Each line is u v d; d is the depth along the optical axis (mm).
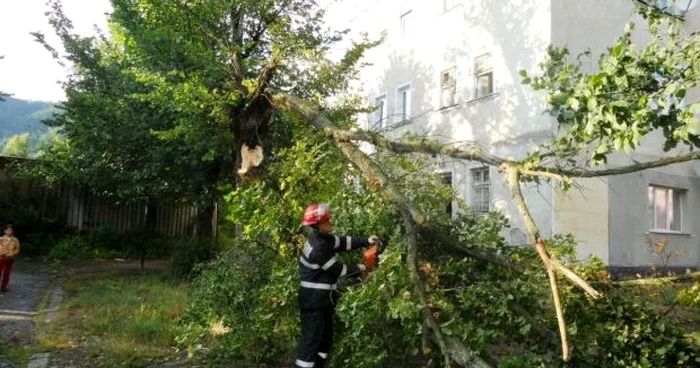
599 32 13023
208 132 9984
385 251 4961
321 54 10266
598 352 4844
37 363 5801
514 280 5035
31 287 11047
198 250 12000
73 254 16453
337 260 5027
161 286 10492
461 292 4871
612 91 4184
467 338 4594
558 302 4004
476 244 5445
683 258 13914
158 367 5742
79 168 13797
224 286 5777
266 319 5535
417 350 4789
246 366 5828
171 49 10422
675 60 4238
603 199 12484
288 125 9289
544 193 12008
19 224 16375
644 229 13109
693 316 7062
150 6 10641
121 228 18609
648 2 5477
